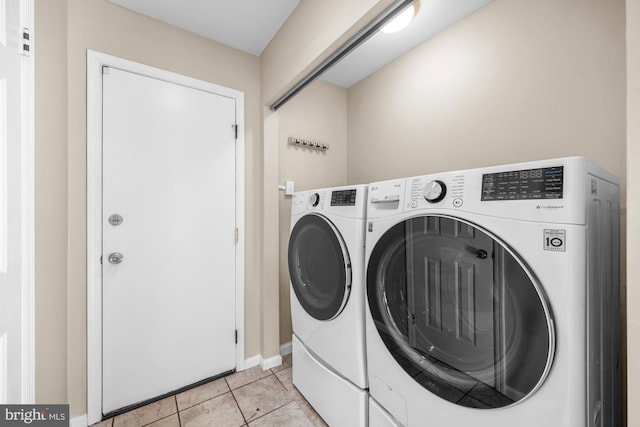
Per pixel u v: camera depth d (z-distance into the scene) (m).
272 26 1.66
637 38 0.53
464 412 0.80
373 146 2.22
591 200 0.66
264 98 1.88
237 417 1.45
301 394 1.63
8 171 0.90
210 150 1.76
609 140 1.09
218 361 1.80
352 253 1.17
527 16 1.32
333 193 1.32
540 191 0.65
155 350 1.57
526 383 0.67
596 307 0.69
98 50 1.41
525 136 1.33
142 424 1.40
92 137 1.38
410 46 1.87
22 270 0.97
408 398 0.95
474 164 1.54
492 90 1.46
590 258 0.63
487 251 0.75
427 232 0.89
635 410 0.54
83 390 1.36
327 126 2.36
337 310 1.23
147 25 1.56
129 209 1.49
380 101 2.16
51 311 1.28
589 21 1.14
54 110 1.29
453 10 1.53
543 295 0.64
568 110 1.20
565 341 0.61
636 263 0.54
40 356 1.25
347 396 1.21
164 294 1.60
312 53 1.35
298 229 1.56
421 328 0.94
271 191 1.94
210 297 1.76
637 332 0.54
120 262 1.47
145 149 1.54
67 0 1.33
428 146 1.79
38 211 1.25
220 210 1.80
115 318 1.46
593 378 0.67
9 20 0.91
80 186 1.36
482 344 0.77
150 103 1.56
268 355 1.93
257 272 1.97
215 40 1.79
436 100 1.74
